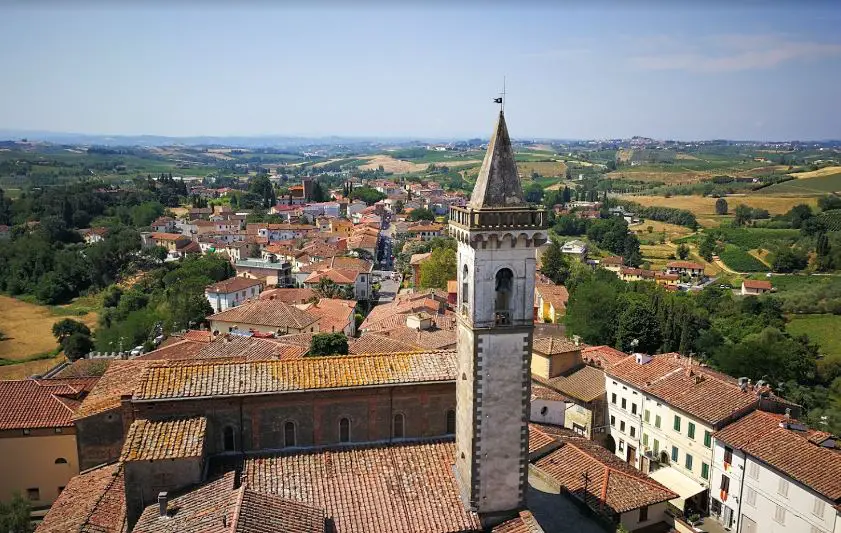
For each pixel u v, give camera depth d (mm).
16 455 60031
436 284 170125
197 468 43719
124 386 57344
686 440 74812
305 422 48406
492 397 44469
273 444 48000
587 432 88000
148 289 181500
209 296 159000
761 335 123250
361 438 49719
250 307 125125
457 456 47969
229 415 47031
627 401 85188
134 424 45062
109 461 54812
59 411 61844
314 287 173500
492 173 43719
